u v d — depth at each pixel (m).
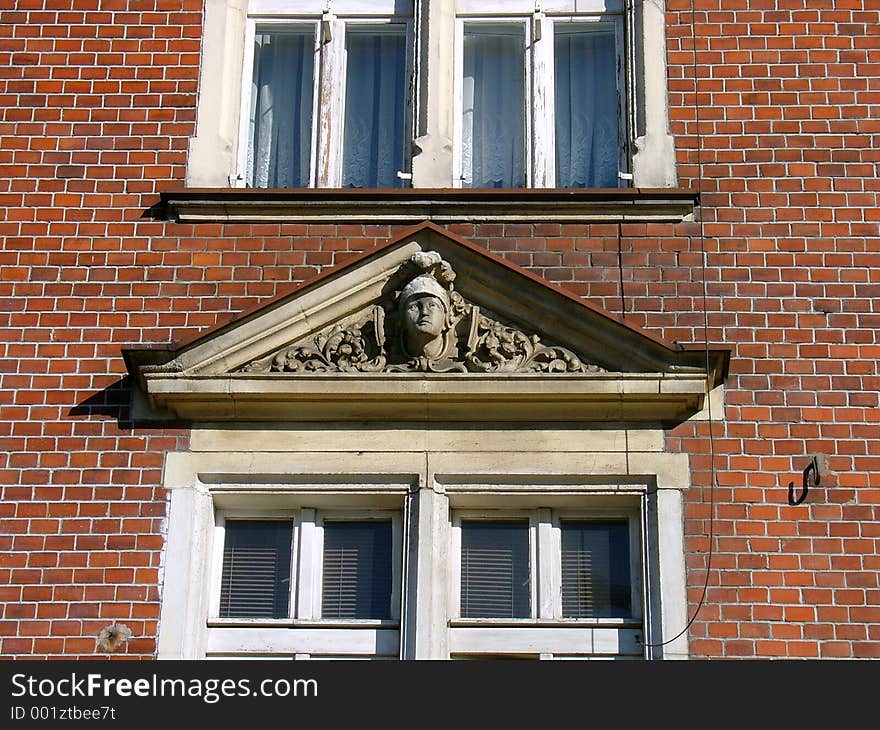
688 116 12.12
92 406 11.10
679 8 12.55
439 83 12.53
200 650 10.52
